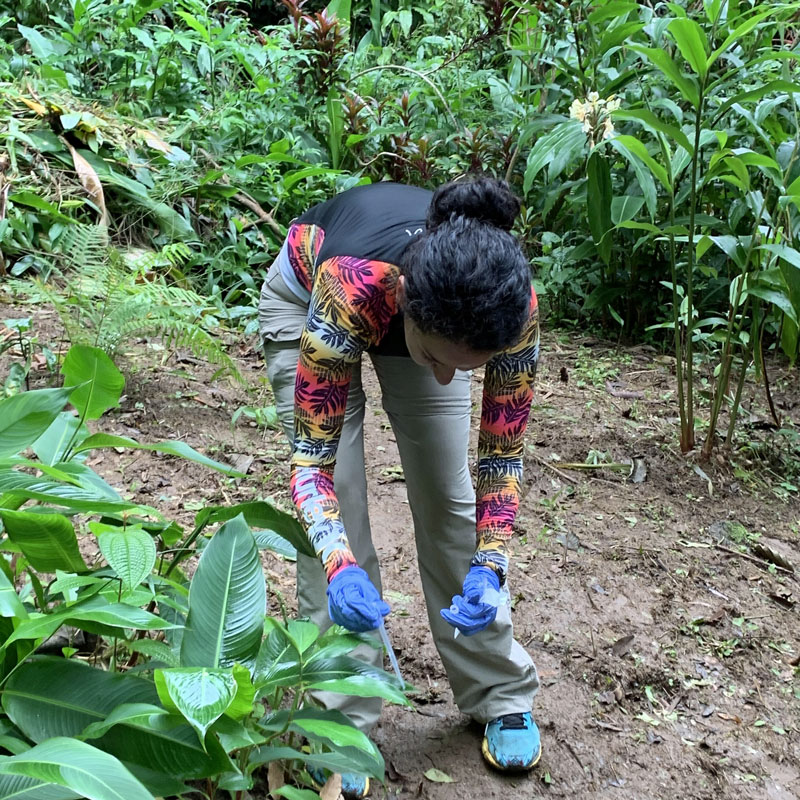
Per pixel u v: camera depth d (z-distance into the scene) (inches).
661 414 154.1
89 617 51.0
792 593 110.8
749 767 84.2
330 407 63.9
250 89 220.5
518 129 199.9
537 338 67.1
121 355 135.9
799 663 98.4
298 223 74.2
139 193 175.0
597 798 79.1
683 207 176.1
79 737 49.5
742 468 138.6
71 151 175.5
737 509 128.5
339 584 60.3
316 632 59.8
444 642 79.0
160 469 118.5
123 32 222.7
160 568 68.4
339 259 61.4
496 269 52.3
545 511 123.0
